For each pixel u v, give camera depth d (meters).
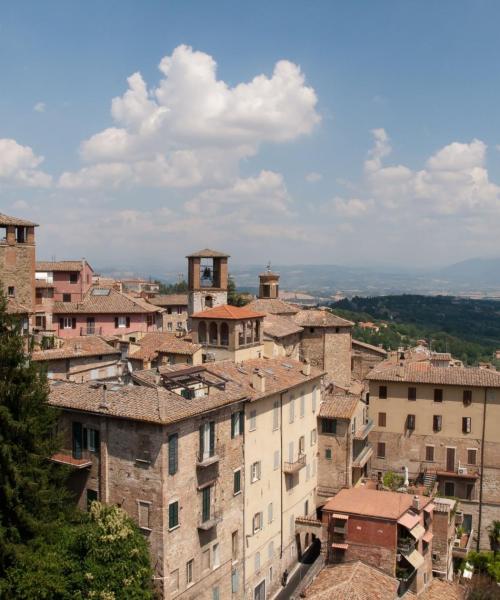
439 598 58.88
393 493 67.94
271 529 64.88
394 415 87.25
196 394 54.38
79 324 111.44
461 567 72.44
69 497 49.38
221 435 54.91
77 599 43.03
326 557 62.38
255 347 76.81
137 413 48.34
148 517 48.47
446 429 85.19
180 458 49.56
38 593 42.28
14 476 44.66
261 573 62.59
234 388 57.94
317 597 53.22
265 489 63.28
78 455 51.88
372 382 88.06
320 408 77.50
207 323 75.12
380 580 56.91
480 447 83.75
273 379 66.69
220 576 55.16
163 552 47.78
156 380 55.16
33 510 45.88
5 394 45.72
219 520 54.62
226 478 55.91
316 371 76.50
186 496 50.34
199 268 101.19
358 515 60.56
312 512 75.56
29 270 85.56
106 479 50.16
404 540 60.19
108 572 44.03
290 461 69.06
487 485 83.31
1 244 82.50
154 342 86.31
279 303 103.00
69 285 117.19
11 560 43.81
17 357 47.16
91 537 44.81
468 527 83.69
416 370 88.50
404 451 86.88
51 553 44.41
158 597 47.78
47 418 47.62
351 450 76.12
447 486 84.50
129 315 115.56
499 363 179.50
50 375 74.38
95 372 79.19
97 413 49.66
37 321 106.00
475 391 84.06
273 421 64.81
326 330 99.00
